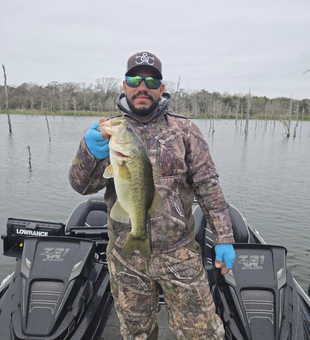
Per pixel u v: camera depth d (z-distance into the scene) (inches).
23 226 123.8
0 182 504.4
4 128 1651.1
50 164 672.4
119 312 85.3
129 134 73.8
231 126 2723.9
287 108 3700.8
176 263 80.4
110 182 87.2
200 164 85.6
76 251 98.9
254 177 593.6
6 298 90.8
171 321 83.4
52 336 80.0
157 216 78.5
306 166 726.5
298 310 88.3
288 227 336.8
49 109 3878.0
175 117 88.2
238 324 85.7
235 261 97.9
